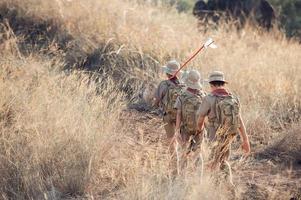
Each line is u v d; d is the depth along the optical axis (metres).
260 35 54.59
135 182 22.12
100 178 23.91
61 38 40.22
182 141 24.28
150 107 33.78
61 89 29.84
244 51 42.97
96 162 24.06
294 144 27.95
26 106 27.62
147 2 50.41
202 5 61.00
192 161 22.98
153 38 40.00
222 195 21.22
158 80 35.50
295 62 40.97
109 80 35.22
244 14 57.09
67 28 40.84
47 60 36.47
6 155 23.84
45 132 25.20
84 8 42.75
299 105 33.69
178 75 28.17
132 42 39.19
